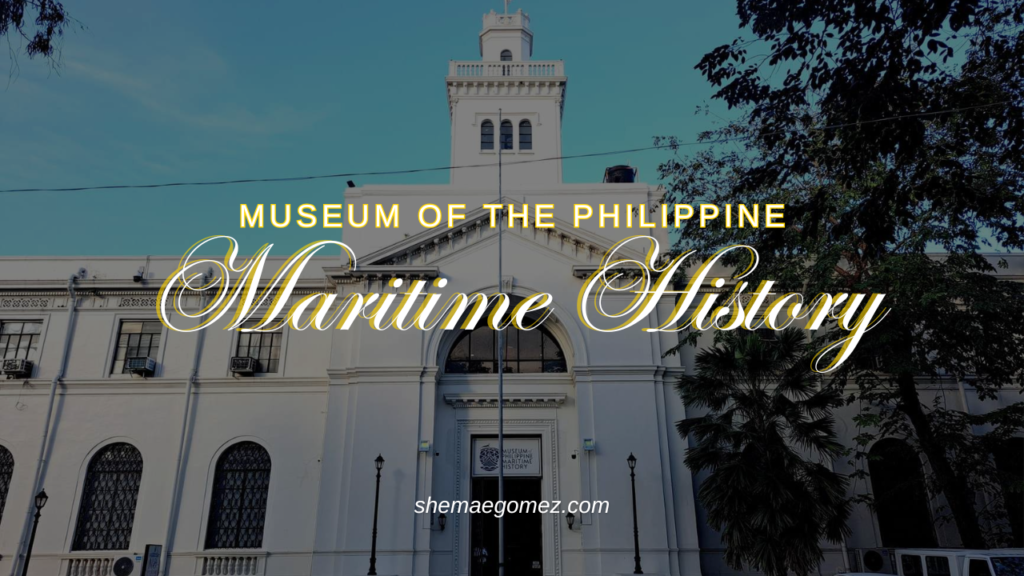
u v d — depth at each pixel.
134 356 25.44
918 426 19.83
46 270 26.42
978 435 21.88
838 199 18.31
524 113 30.84
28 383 24.69
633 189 26.11
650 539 21.39
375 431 22.52
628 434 22.58
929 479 20.17
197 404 24.55
